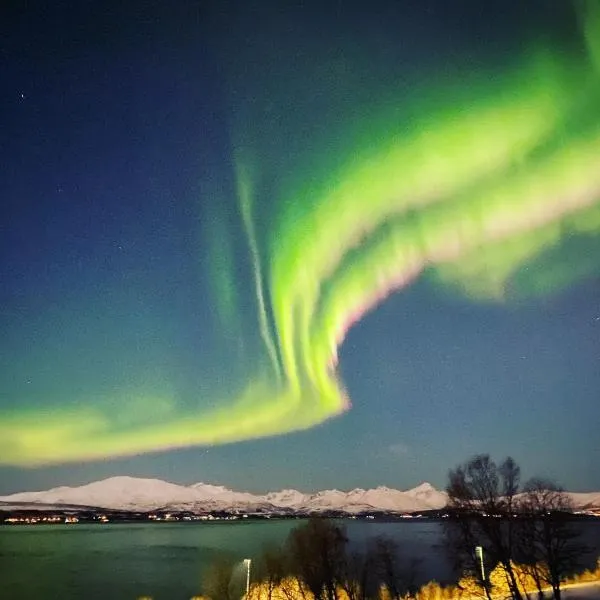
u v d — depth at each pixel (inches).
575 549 1024.2
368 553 1310.3
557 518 1031.6
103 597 1921.8
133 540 4402.1
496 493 1064.8
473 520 1063.6
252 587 1275.8
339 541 1284.4
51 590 2068.2
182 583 2090.3
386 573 1273.4
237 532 4623.5
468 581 1130.0
